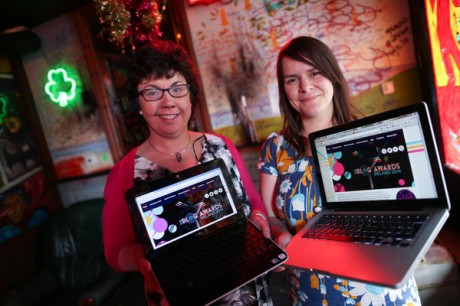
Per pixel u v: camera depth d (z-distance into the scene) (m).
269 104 2.46
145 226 0.85
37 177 3.06
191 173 0.93
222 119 2.60
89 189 3.10
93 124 2.97
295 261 0.76
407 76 2.11
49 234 2.57
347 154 0.89
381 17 2.10
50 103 3.05
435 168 0.74
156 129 0.94
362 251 0.71
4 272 2.56
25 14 2.65
